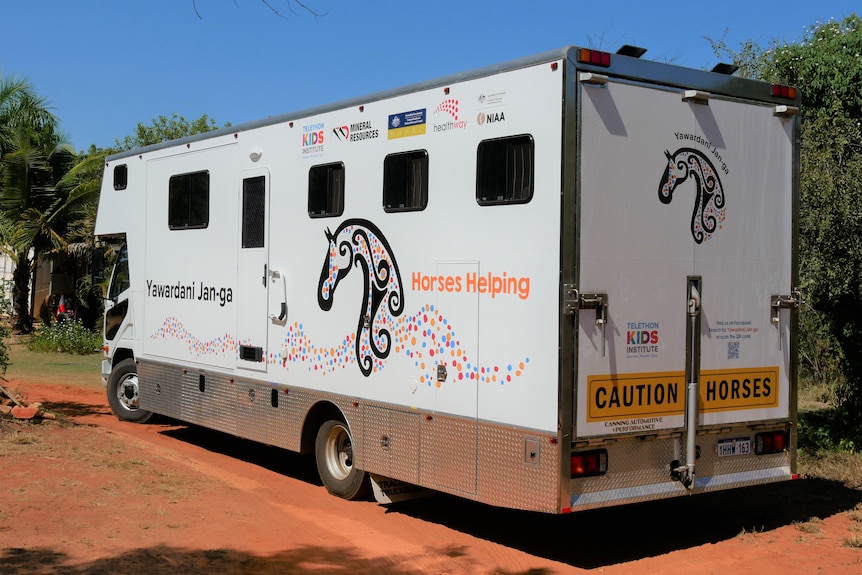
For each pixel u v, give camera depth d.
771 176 6.80
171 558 5.66
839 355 10.59
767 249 6.76
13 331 22.19
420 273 6.67
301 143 7.95
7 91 20.69
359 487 7.45
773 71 11.80
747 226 6.63
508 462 5.93
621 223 5.90
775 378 6.79
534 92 5.85
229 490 7.67
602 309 5.78
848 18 13.47
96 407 12.74
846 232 8.59
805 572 5.83
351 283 7.37
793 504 7.60
